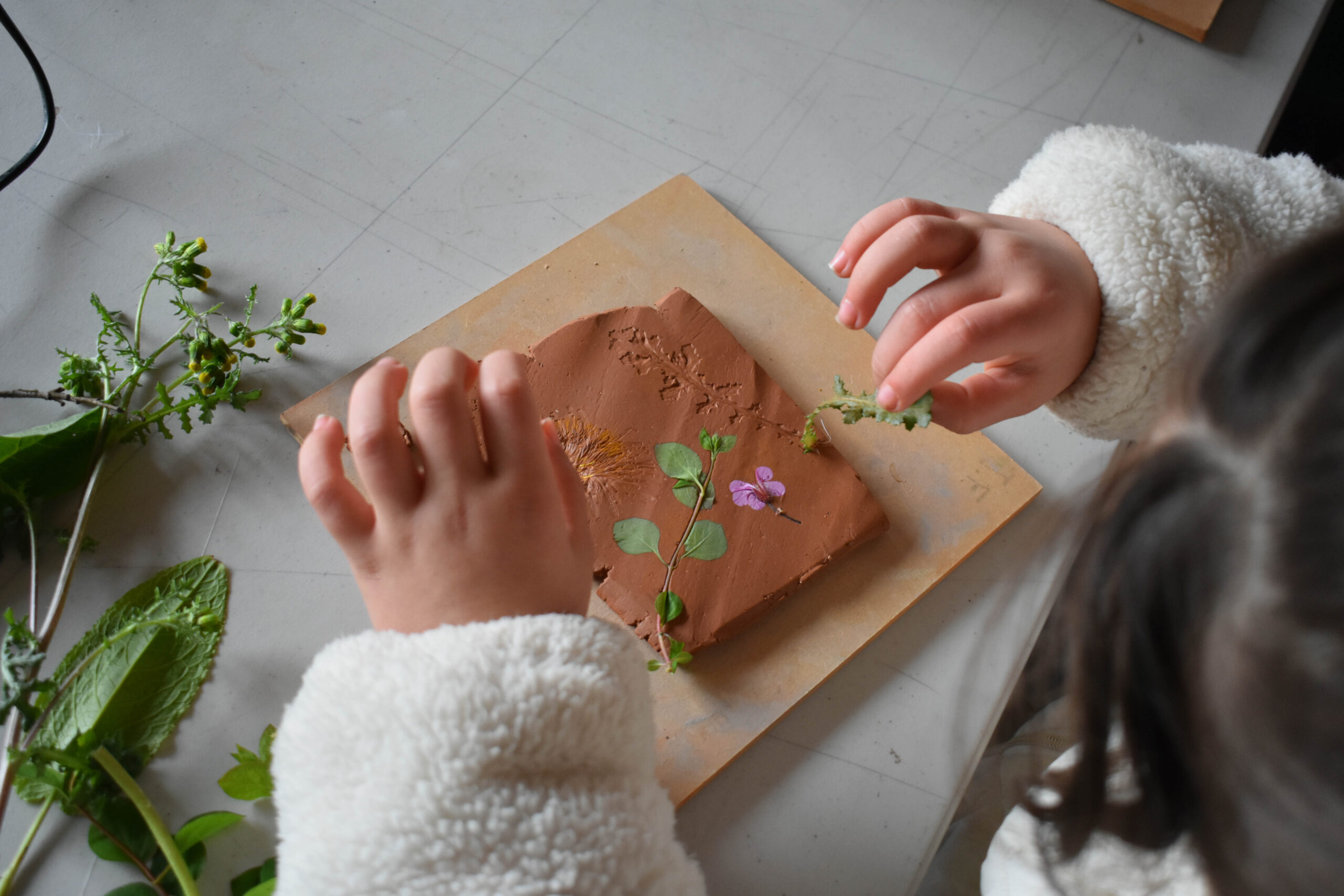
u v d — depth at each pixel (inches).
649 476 17.6
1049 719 14.9
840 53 21.5
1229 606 9.3
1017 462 18.6
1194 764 10.2
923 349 14.8
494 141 20.4
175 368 18.3
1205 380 10.1
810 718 16.8
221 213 19.4
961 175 20.6
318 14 21.1
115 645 16.2
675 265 19.5
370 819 11.9
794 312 19.3
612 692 12.5
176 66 20.4
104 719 15.8
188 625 15.9
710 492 17.5
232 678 16.4
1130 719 10.6
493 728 12.0
